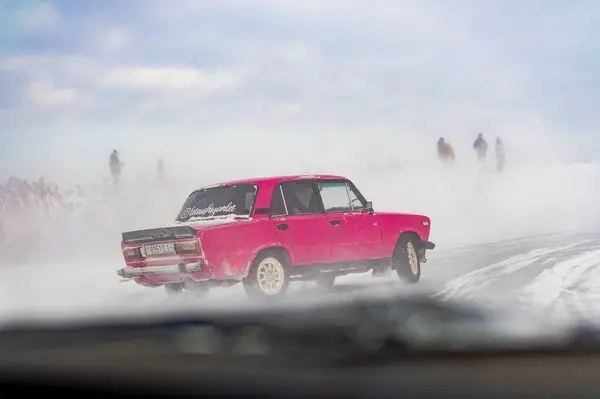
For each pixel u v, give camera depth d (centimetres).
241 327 612
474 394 457
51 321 775
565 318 1023
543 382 478
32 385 523
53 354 614
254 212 1444
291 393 469
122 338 649
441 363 520
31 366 579
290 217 1482
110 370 549
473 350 545
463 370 503
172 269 1388
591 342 565
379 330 577
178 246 1382
